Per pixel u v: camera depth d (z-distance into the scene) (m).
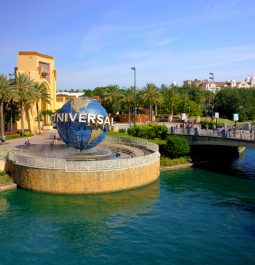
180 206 33.66
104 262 22.39
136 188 39.78
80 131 41.56
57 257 23.14
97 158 42.09
